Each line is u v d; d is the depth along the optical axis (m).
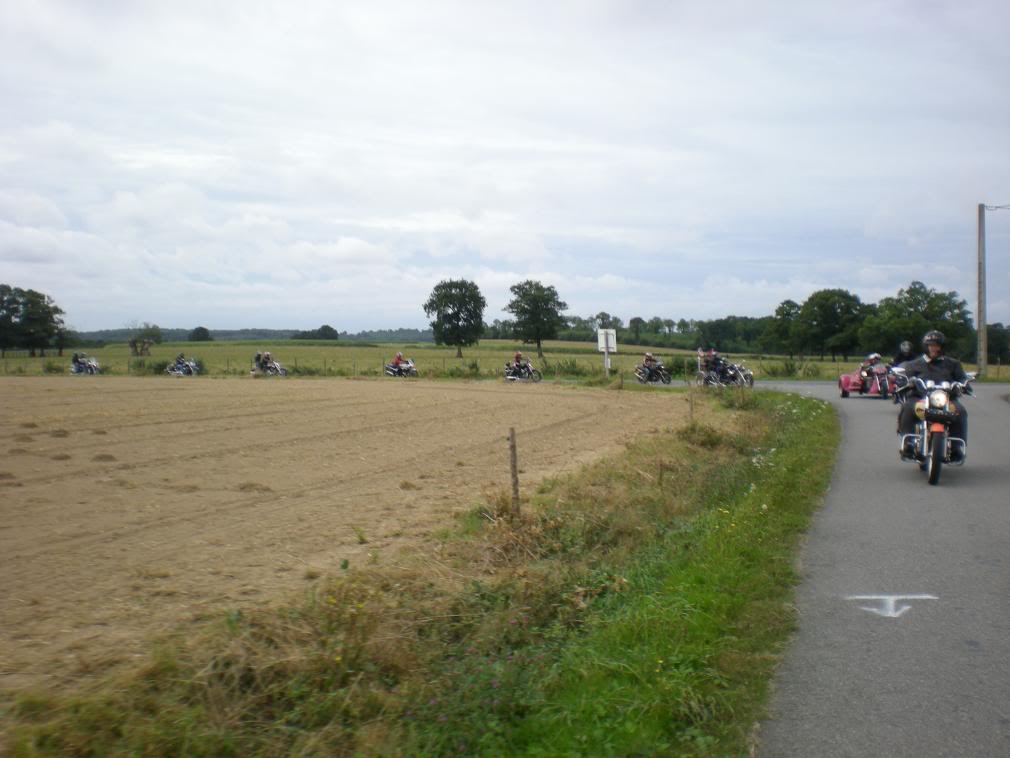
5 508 10.60
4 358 104.25
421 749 4.17
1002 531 8.84
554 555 7.98
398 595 6.38
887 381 30.97
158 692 4.66
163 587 7.05
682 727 4.41
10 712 4.53
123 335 189.88
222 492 11.84
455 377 48.16
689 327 157.38
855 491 11.39
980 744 4.18
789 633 5.81
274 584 7.16
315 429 20.33
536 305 116.44
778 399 28.64
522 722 4.43
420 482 12.77
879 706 4.62
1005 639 5.63
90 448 16.38
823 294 116.62
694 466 13.19
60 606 6.54
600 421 22.62
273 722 4.46
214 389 35.97
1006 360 106.06
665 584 6.64
